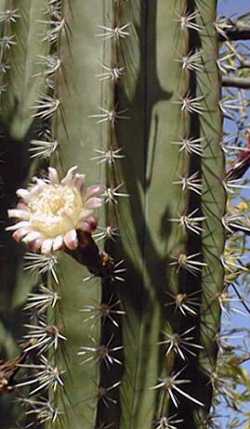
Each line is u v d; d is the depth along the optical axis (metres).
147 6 0.76
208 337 0.74
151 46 0.76
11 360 0.75
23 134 0.82
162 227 0.73
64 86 0.76
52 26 0.83
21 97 0.83
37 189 0.68
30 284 0.79
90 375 0.71
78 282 0.71
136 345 0.72
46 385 0.72
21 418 0.76
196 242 0.75
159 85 0.75
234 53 0.90
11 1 0.84
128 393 0.71
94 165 0.74
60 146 0.75
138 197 0.73
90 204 0.66
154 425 0.72
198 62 0.77
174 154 0.74
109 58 0.75
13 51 0.83
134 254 0.72
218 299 0.75
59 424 0.71
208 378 0.74
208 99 0.77
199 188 0.74
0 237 0.80
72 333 0.71
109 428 0.71
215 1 0.79
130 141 0.74
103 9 0.77
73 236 0.65
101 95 0.75
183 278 0.73
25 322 0.78
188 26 0.76
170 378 0.72
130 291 0.72
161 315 0.72
